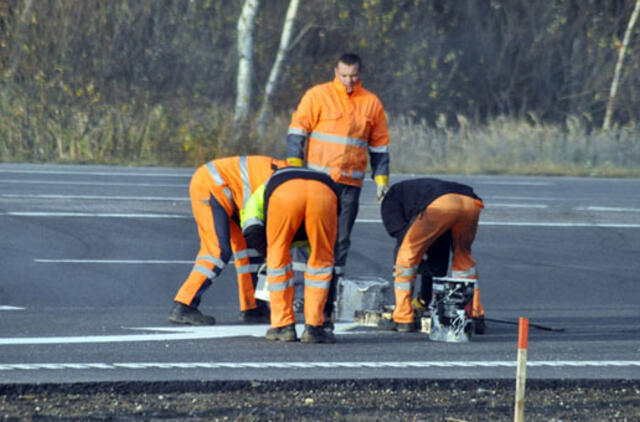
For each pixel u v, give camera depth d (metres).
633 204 65.94
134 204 57.28
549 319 32.81
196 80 111.44
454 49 144.88
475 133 99.00
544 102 149.75
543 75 150.25
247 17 98.25
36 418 19.95
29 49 97.12
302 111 32.50
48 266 40.09
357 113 32.41
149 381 22.19
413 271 29.67
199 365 24.12
